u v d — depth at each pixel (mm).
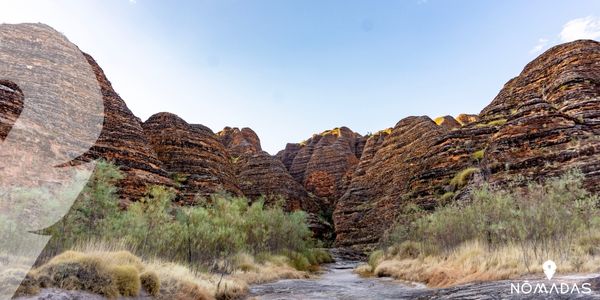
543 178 27562
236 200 31922
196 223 20094
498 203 18406
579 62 38969
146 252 15602
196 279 13945
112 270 9406
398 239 33156
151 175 41531
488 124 47500
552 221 15016
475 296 10156
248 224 28891
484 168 33250
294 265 31250
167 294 10906
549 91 38562
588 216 15523
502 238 17109
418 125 68062
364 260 51719
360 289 17766
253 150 111312
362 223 65000
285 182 82188
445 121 87438
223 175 59031
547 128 30625
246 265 23203
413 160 59406
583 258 12508
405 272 22375
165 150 55906
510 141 31844
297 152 127312
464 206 24266
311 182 104625
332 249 60500
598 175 24969
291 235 36719
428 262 22391
